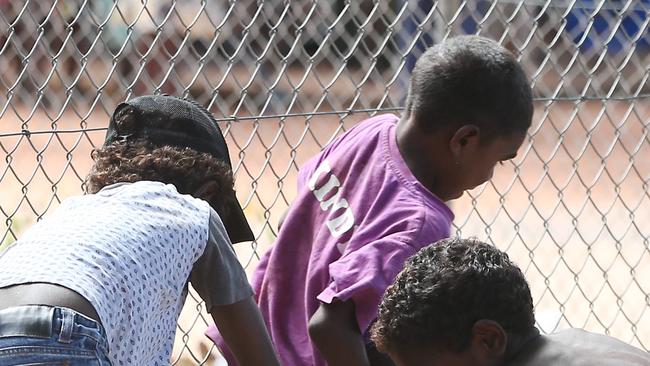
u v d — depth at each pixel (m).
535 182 27.42
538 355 7.28
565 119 32.34
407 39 18.50
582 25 18.02
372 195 8.64
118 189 7.84
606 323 16.95
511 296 7.35
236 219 8.77
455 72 8.57
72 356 6.75
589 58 22.84
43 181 22.44
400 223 8.33
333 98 26.59
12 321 6.75
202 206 7.91
